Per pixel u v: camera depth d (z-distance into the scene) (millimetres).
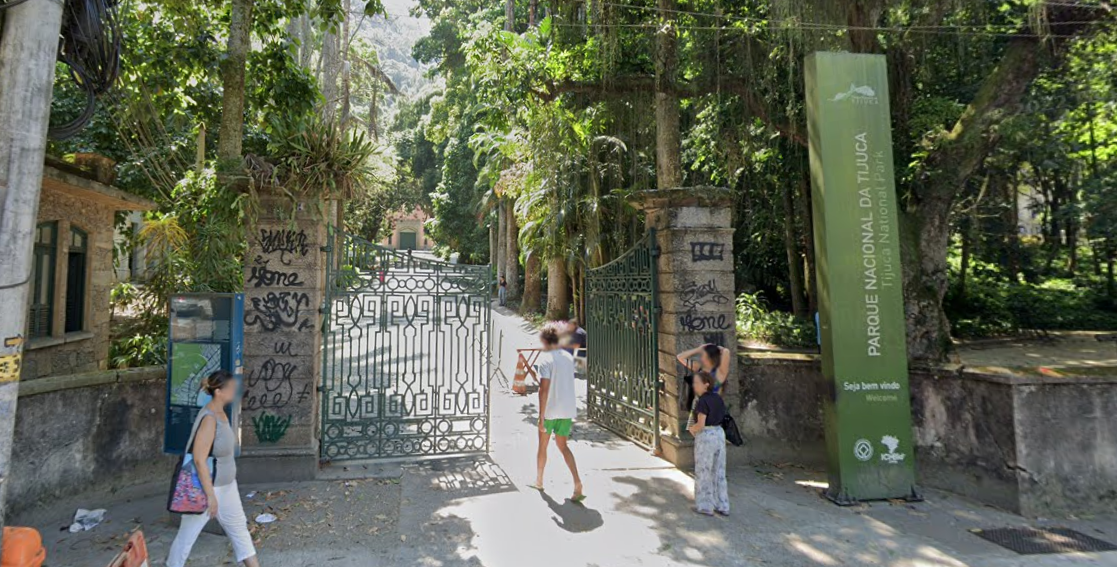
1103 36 7695
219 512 3865
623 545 4641
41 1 3209
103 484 5285
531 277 25453
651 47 9438
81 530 4758
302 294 6211
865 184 5793
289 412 6117
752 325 9383
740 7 9234
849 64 5844
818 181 5812
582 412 9461
